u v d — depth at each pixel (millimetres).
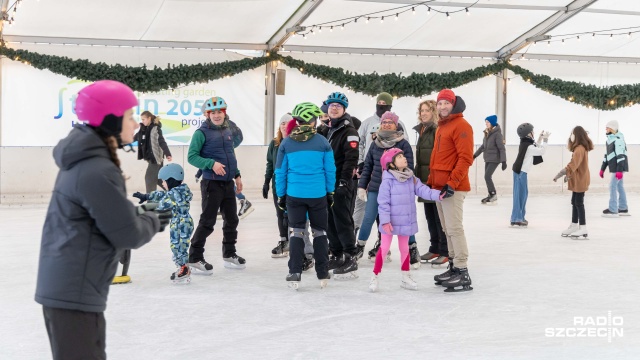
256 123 15672
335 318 5105
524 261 7531
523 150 10297
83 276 2457
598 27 15547
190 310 5324
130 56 14680
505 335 4652
